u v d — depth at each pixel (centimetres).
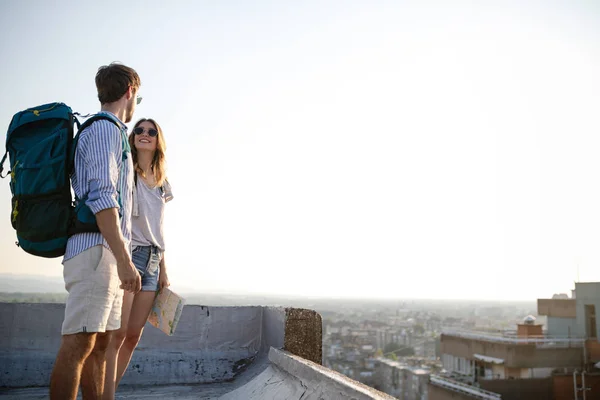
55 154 196
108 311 204
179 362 390
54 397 188
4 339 359
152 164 292
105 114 211
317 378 212
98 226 198
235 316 419
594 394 2316
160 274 302
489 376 2709
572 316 2789
